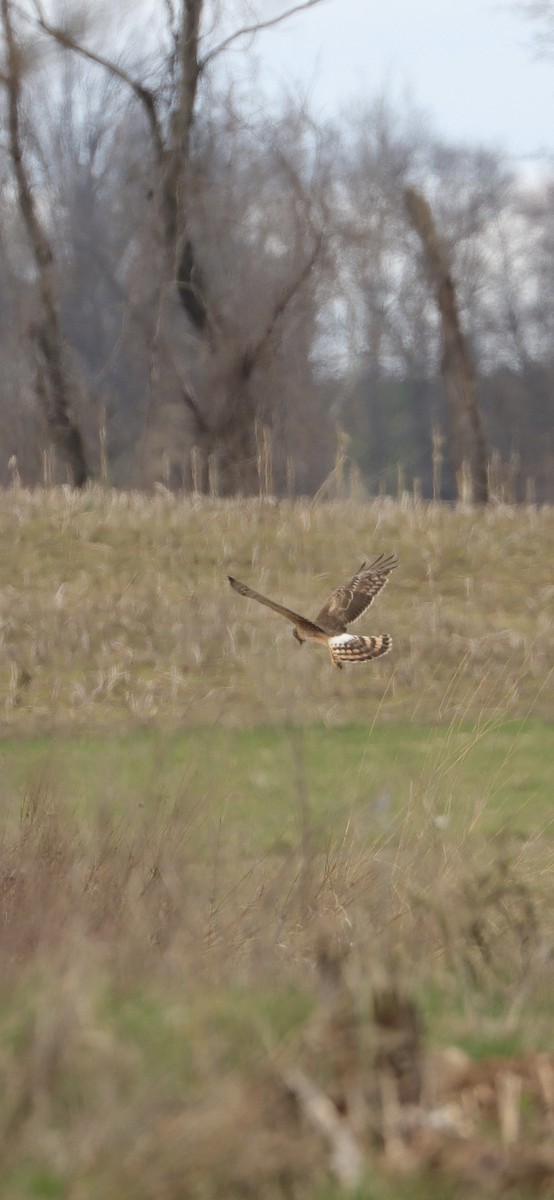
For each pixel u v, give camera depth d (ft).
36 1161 16.37
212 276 125.59
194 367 136.46
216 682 59.21
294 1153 16.80
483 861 32.96
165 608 68.39
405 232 157.79
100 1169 16.26
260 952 25.57
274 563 76.64
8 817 33.45
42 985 20.30
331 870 31.17
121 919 26.37
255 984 22.45
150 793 35.27
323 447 176.04
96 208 156.15
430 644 63.52
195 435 121.39
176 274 120.06
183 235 119.44
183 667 61.00
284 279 120.37
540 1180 17.08
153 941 26.35
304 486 157.17
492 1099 18.94
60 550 77.00
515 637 64.75
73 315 160.66
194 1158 16.46
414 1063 18.49
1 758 41.63
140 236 126.11
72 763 45.37
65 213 156.04
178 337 138.62
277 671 59.93
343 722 53.16
